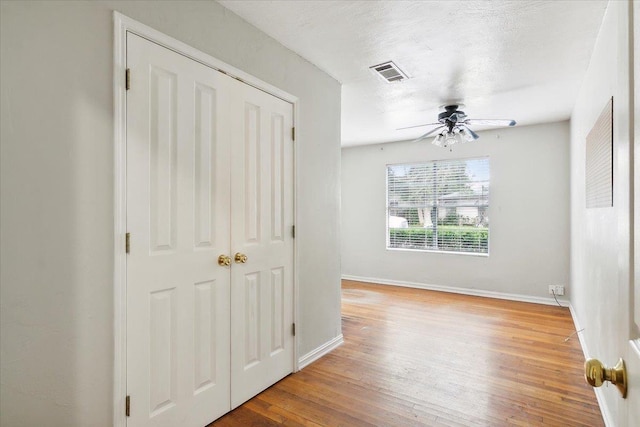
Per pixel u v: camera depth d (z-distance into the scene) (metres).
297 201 2.67
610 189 1.94
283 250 2.54
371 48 2.60
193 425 1.89
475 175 5.26
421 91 3.47
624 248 0.75
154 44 1.71
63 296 1.40
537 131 4.78
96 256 1.49
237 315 2.16
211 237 2.00
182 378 1.84
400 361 2.86
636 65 0.65
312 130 2.86
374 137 5.55
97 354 1.50
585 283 3.07
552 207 4.68
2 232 1.25
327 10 2.12
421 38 2.44
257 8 2.10
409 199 5.83
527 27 2.28
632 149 0.68
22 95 1.29
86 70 1.46
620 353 0.79
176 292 1.81
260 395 2.31
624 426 0.76
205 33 1.97
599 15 2.13
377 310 4.38
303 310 2.76
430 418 2.07
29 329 1.31
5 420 1.27
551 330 3.62
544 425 2.00
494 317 4.08
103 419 1.52
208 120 1.98
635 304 0.66
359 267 6.29
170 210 1.78
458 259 5.33
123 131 1.58
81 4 1.45
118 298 1.56
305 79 2.78
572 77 3.09
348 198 6.41
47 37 1.35
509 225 4.96
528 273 4.83
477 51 2.62
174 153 1.80
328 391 2.37
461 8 2.09
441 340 3.34
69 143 1.41
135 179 1.63
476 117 4.45
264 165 2.38
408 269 5.77
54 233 1.37
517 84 3.27
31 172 1.31
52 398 1.37
